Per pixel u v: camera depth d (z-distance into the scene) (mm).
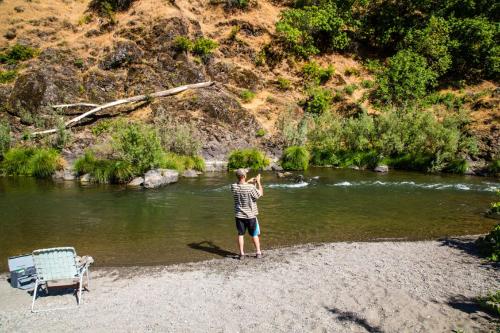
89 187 17328
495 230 9047
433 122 23094
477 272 7742
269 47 34406
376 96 30281
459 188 17219
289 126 25750
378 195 15711
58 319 6281
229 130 26375
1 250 9859
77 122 26062
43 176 19844
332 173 21250
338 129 24891
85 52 30938
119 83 29219
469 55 31953
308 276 7762
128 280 7855
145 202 14570
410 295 6723
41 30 33031
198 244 10180
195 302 6750
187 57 31141
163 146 22609
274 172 21547
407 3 35594
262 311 6355
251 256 9148
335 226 11695
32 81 26969
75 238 10703
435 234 10891
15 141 23438
